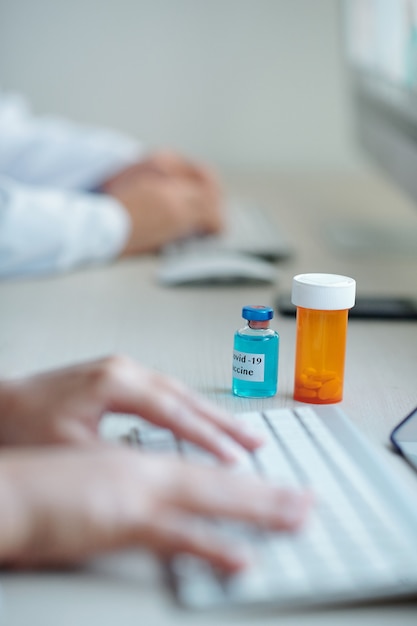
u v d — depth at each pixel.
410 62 1.15
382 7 1.34
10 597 0.41
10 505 0.43
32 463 0.46
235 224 1.44
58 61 2.12
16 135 1.52
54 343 0.84
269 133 2.18
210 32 2.11
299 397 0.69
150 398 0.54
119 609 0.40
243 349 0.69
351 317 0.94
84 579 0.43
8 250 1.11
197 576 0.42
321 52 2.12
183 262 1.13
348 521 0.47
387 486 0.51
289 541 0.44
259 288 1.09
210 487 0.46
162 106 2.16
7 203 1.12
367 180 2.06
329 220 1.57
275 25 2.11
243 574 0.42
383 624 0.40
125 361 0.58
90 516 0.43
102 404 0.54
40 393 0.55
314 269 1.19
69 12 2.09
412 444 0.59
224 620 0.40
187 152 2.18
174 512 0.44
